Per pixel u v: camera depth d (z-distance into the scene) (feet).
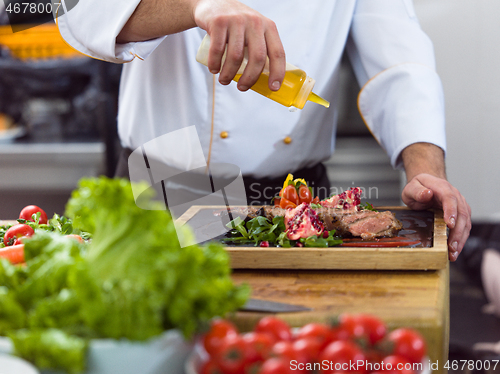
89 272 1.63
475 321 5.17
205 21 3.14
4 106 8.50
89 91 8.25
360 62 5.13
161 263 1.61
